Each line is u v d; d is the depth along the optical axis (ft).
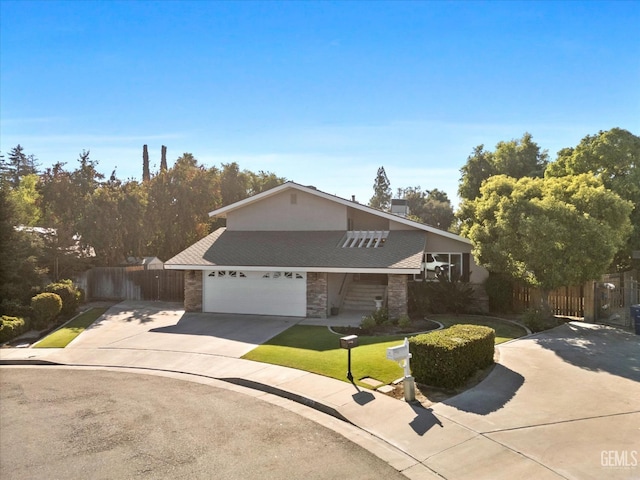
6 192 68.33
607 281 61.11
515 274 52.13
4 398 32.45
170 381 36.45
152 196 98.43
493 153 113.39
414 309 61.11
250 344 46.37
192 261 65.31
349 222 73.31
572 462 20.58
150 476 20.77
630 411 26.12
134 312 68.80
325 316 60.54
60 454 23.15
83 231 85.10
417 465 21.42
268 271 63.31
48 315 59.98
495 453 21.80
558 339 44.52
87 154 96.63
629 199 72.02
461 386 31.12
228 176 133.69
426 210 213.66
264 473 20.92
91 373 39.42
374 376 33.88
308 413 28.71
